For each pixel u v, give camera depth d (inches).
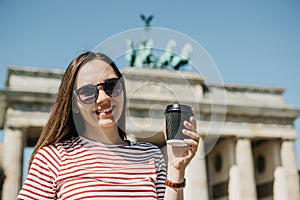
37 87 589.6
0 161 598.2
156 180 52.4
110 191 48.4
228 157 677.3
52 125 52.6
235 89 705.6
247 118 684.1
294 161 693.9
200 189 588.4
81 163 49.6
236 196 653.9
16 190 556.4
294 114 695.1
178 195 51.8
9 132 578.2
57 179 49.4
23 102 589.3
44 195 49.0
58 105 52.6
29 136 640.4
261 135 682.2
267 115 689.0
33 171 49.7
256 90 717.9
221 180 689.6
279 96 726.5
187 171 590.2
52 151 51.1
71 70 51.5
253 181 660.7
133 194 49.1
